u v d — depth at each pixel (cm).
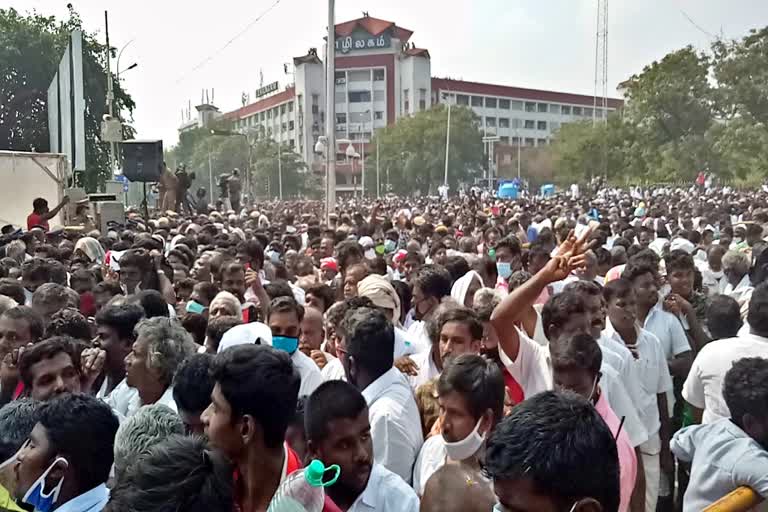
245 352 261
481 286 645
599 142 6059
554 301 405
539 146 10906
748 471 305
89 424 271
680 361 551
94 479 272
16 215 1970
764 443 317
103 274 838
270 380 254
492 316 383
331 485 286
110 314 471
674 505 521
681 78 5128
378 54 11481
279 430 255
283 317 450
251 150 9650
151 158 1998
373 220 1942
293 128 12356
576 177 6531
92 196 2034
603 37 7844
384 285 574
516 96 12688
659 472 496
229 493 200
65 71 2469
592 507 168
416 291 588
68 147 2472
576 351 331
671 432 543
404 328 669
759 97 4847
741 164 4941
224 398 253
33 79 4266
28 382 379
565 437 171
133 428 274
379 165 9525
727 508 286
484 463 183
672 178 5266
